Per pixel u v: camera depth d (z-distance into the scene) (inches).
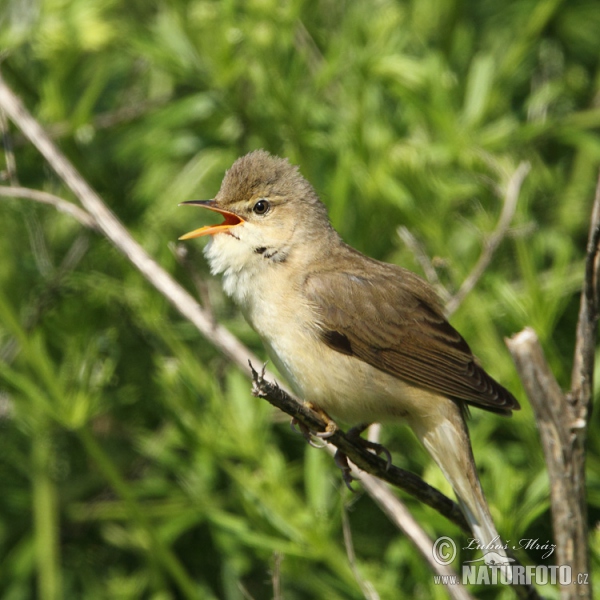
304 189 352.2
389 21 435.2
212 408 397.4
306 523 372.2
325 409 337.7
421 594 383.6
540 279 437.4
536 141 466.0
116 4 475.2
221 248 345.1
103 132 475.2
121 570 451.2
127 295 426.0
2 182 456.1
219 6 440.8
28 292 456.4
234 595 429.7
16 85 461.4
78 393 383.9
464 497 313.4
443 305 354.3
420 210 413.4
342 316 330.3
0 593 449.7
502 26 509.4
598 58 506.3
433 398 327.6
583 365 240.5
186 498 421.7
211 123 462.6
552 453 235.0
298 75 426.9
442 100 426.0
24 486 459.8
